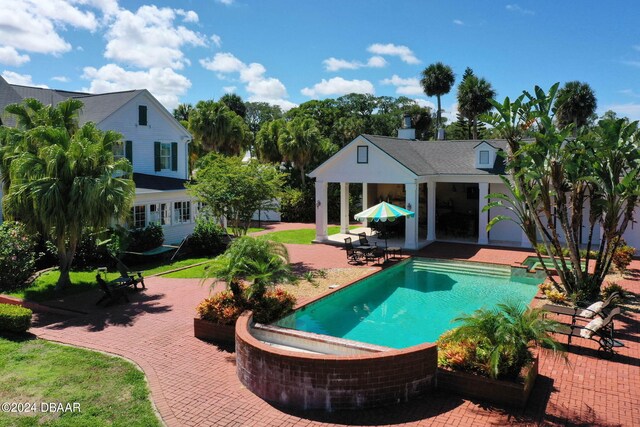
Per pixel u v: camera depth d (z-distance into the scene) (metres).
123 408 9.10
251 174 21.56
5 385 10.03
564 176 14.87
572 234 15.32
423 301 16.92
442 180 27.64
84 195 16.34
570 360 10.94
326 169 28.22
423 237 29.44
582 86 58.31
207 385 10.09
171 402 9.34
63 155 16.53
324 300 15.91
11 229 18.45
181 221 28.22
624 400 9.05
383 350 10.34
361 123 61.78
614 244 14.78
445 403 9.09
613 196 14.05
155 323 14.05
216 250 25.75
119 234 20.70
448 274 21.00
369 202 35.84
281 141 44.31
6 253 17.70
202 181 21.94
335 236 30.42
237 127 49.31
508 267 21.19
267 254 13.20
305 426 8.46
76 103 20.52
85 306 15.91
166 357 11.53
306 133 44.50
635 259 22.03
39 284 18.73
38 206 16.06
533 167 14.57
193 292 17.56
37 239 20.91
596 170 14.18
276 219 42.38
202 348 12.12
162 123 29.59
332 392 9.02
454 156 29.03
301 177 48.16
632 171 13.27
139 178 27.45
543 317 10.52
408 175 25.25
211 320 12.77
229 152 49.56
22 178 16.64
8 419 8.67
